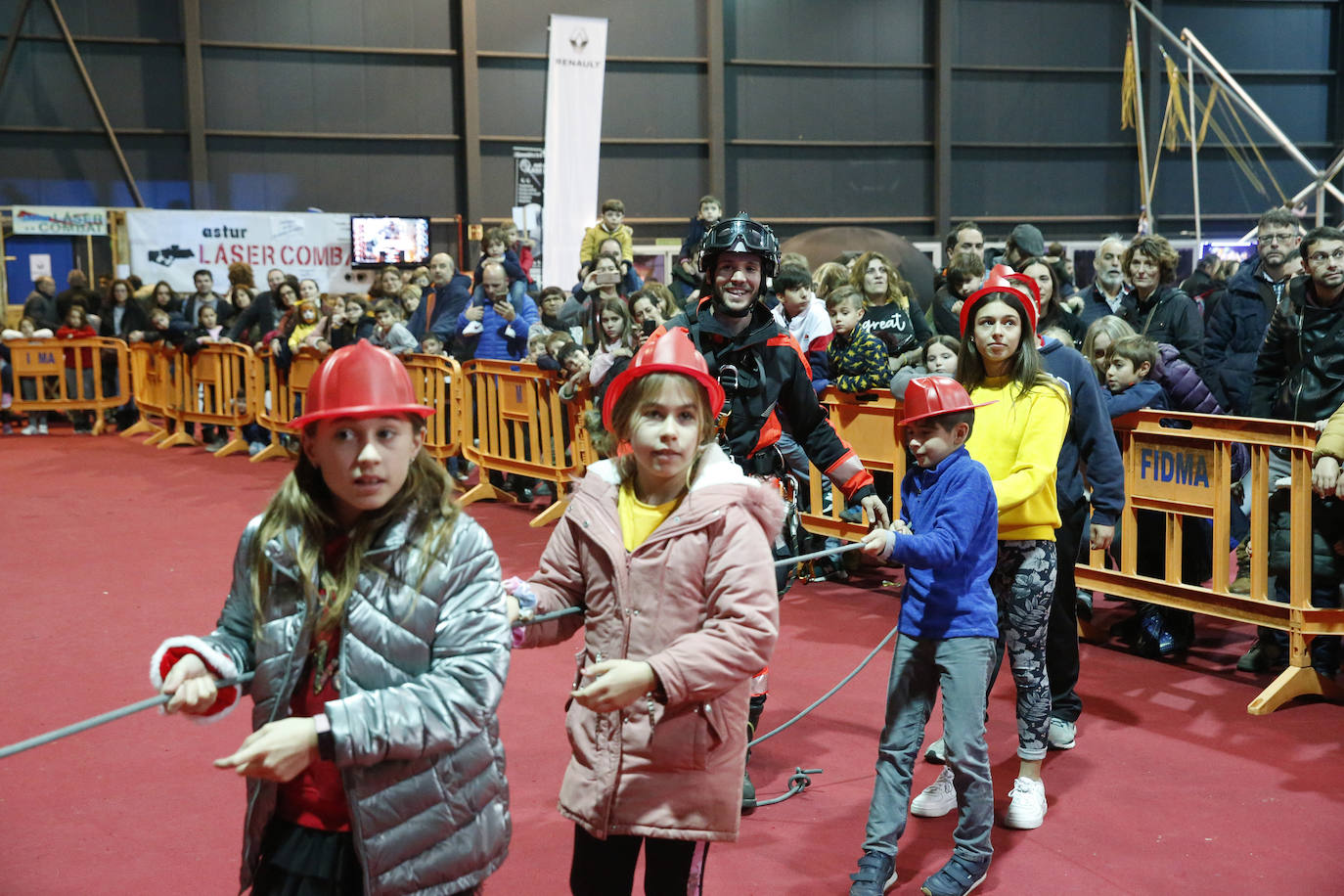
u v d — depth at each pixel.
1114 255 6.81
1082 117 20.19
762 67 19.23
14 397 13.39
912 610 3.08
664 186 19.16
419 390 9.50
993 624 3.07
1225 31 20.12
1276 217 6.53
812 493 6.48
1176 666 5.04
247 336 11.93
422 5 18.16
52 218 15.84
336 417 1.80
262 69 17.72
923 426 3.06
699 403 2.19
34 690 4.74
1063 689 4.05
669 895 2.32
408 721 1.75
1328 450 4.23
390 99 18.22
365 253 16.33
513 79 18.61
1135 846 3.33
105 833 3.41
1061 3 19.91
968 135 19.88
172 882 3.11
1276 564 4.67
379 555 1.83
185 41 17.23
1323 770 3.88
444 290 10.38
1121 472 3.85
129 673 4.95
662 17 18.84
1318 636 4.72
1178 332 6.28
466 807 1.86
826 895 3.03
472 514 8.48
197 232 15.62
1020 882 3.11
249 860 1.90
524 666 5.01
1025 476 3.34
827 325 6.75
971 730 2.99
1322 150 20.55
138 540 7.66
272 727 1.70
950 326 6.67
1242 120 20.19
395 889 1.81
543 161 17.91
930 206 20.02
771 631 2.13
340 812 1.89
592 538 2.23
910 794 3.37
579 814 2.21
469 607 1.85
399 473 1.85
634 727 2.17
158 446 12.30
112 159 17.27
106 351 13.86
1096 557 5.27
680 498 2.27
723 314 3.36
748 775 3.86
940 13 19.42
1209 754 4.04
